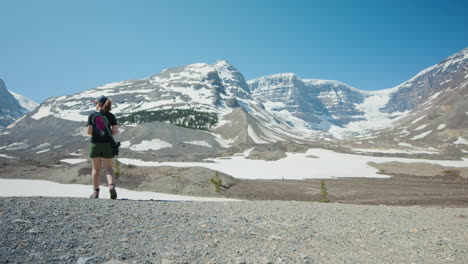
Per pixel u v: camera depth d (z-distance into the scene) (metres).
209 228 5.22
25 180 35.91
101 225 4.80
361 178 53.94
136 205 6.86
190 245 4.19
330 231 5.59
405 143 195.88
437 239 5.14
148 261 3.46
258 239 4.76
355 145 179.88
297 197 33.62
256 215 6.72
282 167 71.19
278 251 4.20
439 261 3.99
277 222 6.11
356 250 4.45
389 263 3.86
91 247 3.78
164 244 4.16
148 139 134.25
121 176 34.97
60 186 30.73
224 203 8.57
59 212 5.34
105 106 8.09
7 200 6.04
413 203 29.94
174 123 180.75
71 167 37.94
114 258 3.45
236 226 5.51
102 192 26.73
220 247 4.21
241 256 3.88
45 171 40.03
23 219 4.60
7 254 3.21
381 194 36.00
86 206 6.14
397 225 6.29
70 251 3.56
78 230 4.43
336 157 86.69
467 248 4.59
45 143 165.00
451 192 37.34
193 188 32.09
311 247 4.52
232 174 58.19
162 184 32.19
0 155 123.50
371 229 5.81
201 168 42.06
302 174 59.66
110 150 7.99
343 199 32.81
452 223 6.56
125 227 4.84
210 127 179.62
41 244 3.66
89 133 7.86
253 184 42.84
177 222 5.47
